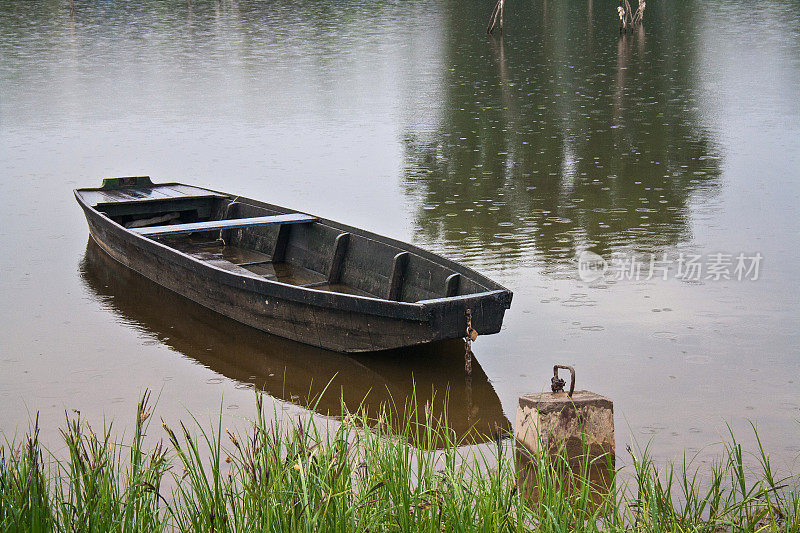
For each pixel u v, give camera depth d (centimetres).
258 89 3750
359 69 4238
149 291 1595
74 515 706
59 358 1307
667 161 2436
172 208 1916
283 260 1731
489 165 2445
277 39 5356
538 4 7288
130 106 3416
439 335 1194
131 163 2558
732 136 2722
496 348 1302
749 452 977
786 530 745
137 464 710
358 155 2608
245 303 1408
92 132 2969
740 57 4359
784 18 5969
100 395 1185
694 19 6075
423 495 702
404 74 4081
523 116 3106
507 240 1792
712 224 1864
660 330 1336
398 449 758
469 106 3322
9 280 1652
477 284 1277
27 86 3847
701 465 950
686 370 1198
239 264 1712
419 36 5441
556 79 3875
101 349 1341
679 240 1766
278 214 1750
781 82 3647
